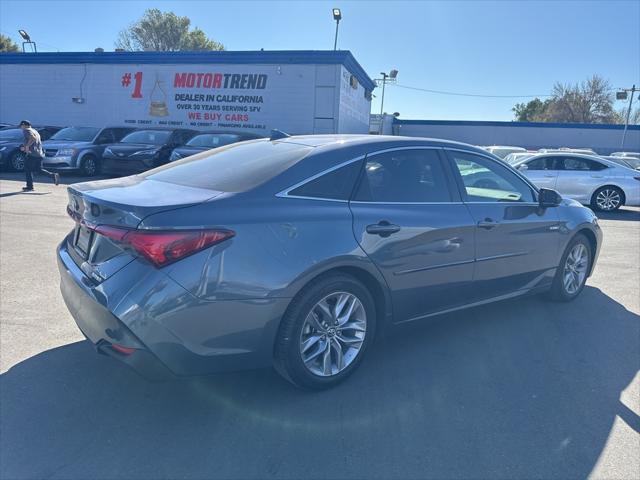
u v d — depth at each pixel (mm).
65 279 3156
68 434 2768
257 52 19781
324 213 3117
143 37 57781
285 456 2623
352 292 3252
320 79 19484
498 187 4328
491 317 4660
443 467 2557
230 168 3363
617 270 6531
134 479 2434
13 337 3922
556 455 2668
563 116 62938
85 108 22578
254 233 2818
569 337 4230
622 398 3264
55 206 9750
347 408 3086
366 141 3588
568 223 4793
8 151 15758
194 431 2820
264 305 2826
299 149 3463
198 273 2639
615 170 12977
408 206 3547
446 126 43844
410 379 3457
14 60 23094
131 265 2662
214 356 2756
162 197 2875
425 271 3602
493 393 3291
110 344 2703
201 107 21031
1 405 3012
